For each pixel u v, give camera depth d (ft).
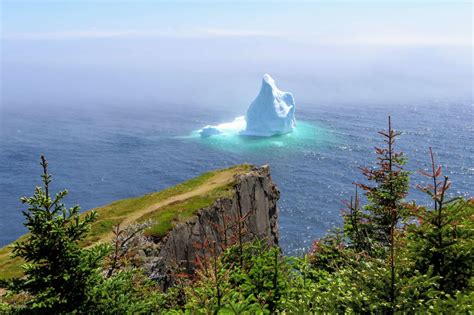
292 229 392.27
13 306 46.55
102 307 46.73
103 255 48.73
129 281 53.88
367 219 58.23
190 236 136.46
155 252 117.29
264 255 52.75
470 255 35.73
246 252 59.47
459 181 558.97
